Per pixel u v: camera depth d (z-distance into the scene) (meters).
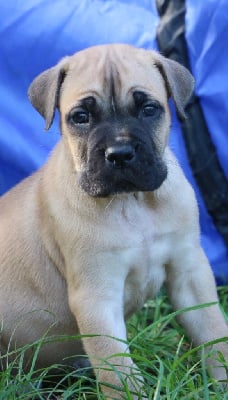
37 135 7.08
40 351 5.29
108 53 4.93
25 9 7.08
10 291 5.32
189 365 5.03
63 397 4.70
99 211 4.83
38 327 5.30
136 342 5.35
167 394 4.41
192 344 5.08
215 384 4.61
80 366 5.50
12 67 7.08
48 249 5.16
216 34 6.69
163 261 5.02
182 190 5.00
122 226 4.85
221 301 6.36
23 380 4.89
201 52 6.76
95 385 4.99
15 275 5.31
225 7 6.67
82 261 4.85
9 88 7.10
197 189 6.90
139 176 4.62
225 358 4.88
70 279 4.95
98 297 4.85
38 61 7.03
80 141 4.79
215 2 6.70
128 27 7.00
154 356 5.04
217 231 6.92
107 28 7.00
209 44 6.73
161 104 4.87
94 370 4.75
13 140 7.08
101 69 4.82
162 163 4.80
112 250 4.84
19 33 7.05
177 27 6.85
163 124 4.87
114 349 4.71
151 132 4.79
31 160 7.06
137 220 4.89
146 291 5.13
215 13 6.68
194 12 6.77
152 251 4.95
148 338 5.58
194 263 5.05
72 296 4.93
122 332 4.86
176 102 5.00
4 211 5.54
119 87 4.75
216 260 6.84
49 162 5.28
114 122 4.70
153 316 6.21
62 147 5.09
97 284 4.85
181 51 6.81
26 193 5.44
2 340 5.39
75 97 4.82
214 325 5.00
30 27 7.05
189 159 6.89
